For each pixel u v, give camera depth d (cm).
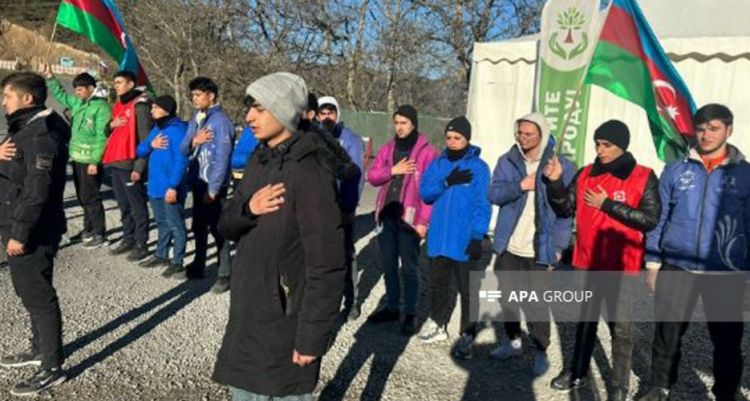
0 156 342
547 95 430
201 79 544
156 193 595
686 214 344
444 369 419
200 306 516
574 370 387
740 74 639
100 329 455
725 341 345
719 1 763
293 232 221
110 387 367
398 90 2511
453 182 431
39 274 350
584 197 371
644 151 688
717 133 331
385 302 562
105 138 666
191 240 762
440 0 2233
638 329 497
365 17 2408
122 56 690
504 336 455
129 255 646
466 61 2252
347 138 482
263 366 224
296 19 2372
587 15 405
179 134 581
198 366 403
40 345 366
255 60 2369
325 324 219
